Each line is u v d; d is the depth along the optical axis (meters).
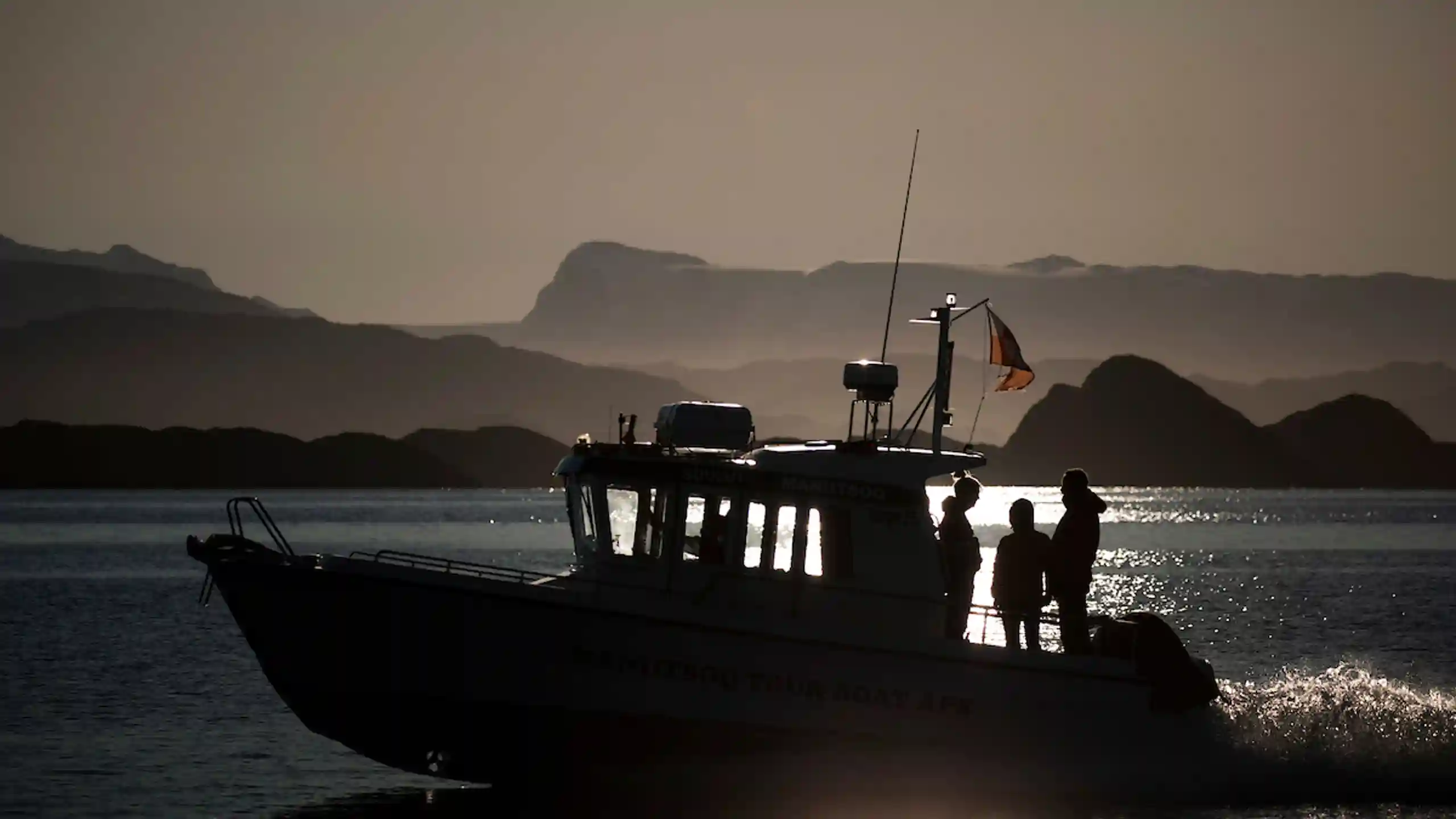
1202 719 79.88
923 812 75.81
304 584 75.19
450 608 75.06
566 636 75.12
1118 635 79.00
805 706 75.38
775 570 77.00
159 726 104.81
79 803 81.62
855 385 79.06
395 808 79.12
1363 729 81.81
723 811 75.81
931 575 78.06
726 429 78.88
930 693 76.31
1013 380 79.69
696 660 75.12
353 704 76.44
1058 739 77.31
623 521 77.75
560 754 76.62
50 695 119.12
